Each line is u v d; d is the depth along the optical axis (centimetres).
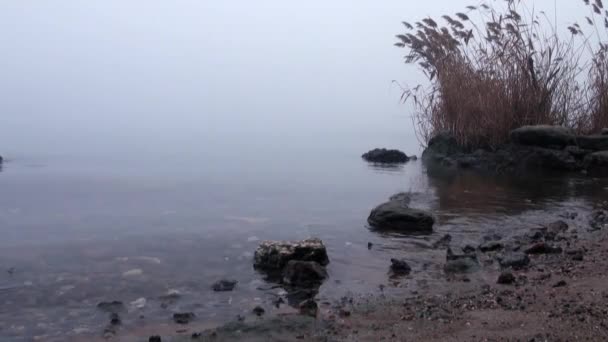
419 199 916
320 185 1079
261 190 1019
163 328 420
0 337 404
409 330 396
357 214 816
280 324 409
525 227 727
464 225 741
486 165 1307
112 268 563
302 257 570
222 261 591
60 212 817
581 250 602
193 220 770
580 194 959
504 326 394
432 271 556
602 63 1328
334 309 449
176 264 579
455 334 384
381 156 1512
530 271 541
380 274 547
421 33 1412
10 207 848
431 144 1495
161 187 1045
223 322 432
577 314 407
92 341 397
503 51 1332
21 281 521
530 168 1249
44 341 398
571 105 1353
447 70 1416
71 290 501
